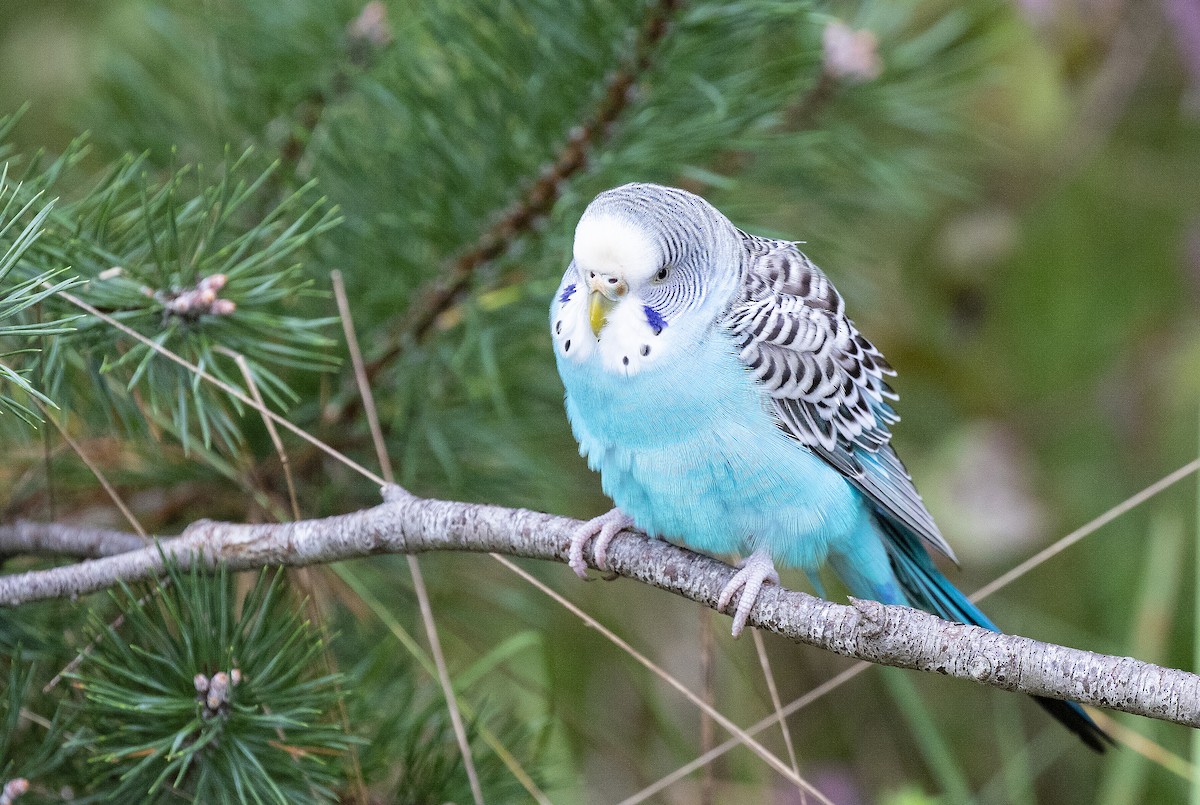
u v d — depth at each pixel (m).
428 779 6.03
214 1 7.51
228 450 6.62
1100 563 9.89
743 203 7.24
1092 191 10.05
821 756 10.01
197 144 7.40
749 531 6.49
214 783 5.16
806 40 7.21
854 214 7.73
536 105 6.61
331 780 5.31
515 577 8.52
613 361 5.98
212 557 5.28
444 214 6.78
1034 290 10.11
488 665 7.07
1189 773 6.91
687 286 6.08
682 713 9.77
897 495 6.78
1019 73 8.91
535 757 6.50
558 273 6.81
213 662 5.06
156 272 5.51
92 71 8.25
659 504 6.41
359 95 7.34
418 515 5.18
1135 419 10.13
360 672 6.46
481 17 6.72
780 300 6.44
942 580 7.18
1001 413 10.32
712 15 6.20
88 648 5.37
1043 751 9.85
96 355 5.62
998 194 10.15
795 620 4.94
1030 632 9.77
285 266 6.69
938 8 8.76
